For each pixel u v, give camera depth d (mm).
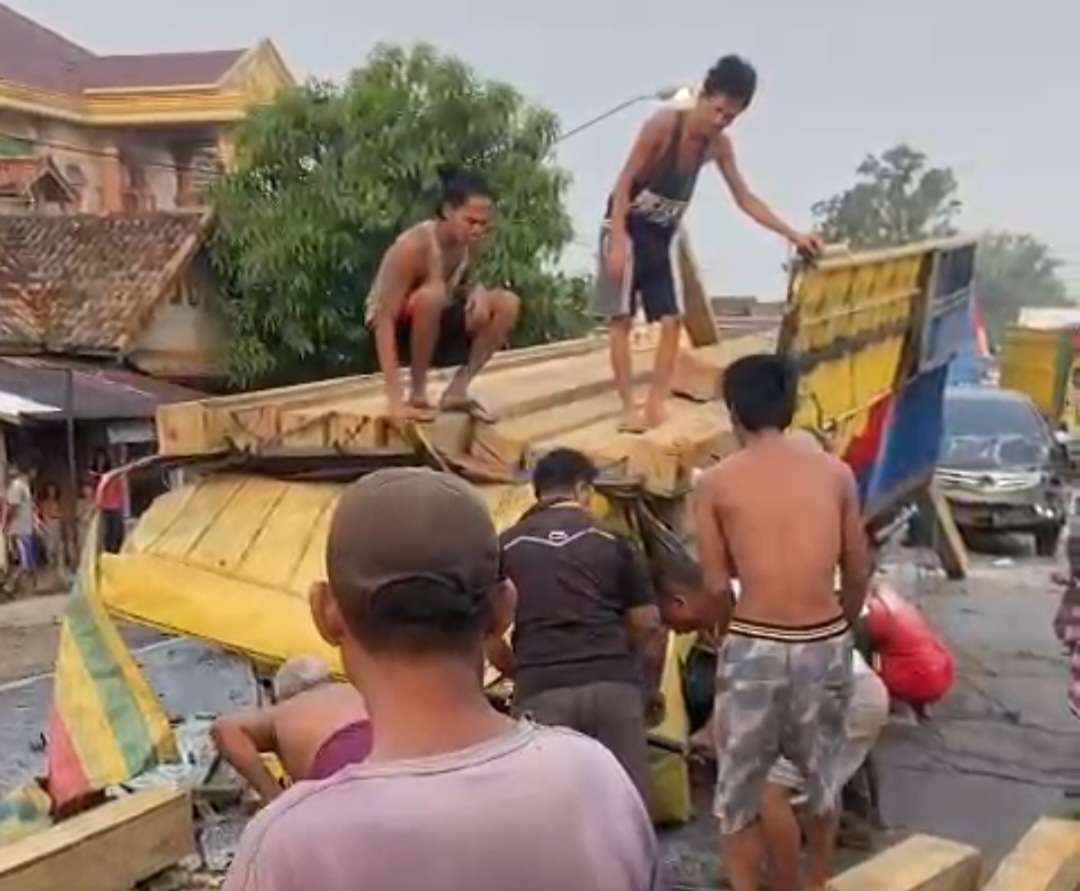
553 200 22531
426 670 1887
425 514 1911
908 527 14391
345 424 6902
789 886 4676
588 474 5598
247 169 23500
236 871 1801
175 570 6906
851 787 7215
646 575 5375
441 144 22297
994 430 18219
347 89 23328
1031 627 12547
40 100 31031
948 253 10984
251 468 7367
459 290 7008
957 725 9383
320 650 6480
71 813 6758
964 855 5152
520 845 1798
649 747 6922
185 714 9094
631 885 1880
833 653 4562
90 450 20297
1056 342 25703
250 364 22969
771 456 4637
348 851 1762
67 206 27828
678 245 7492
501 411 7438
